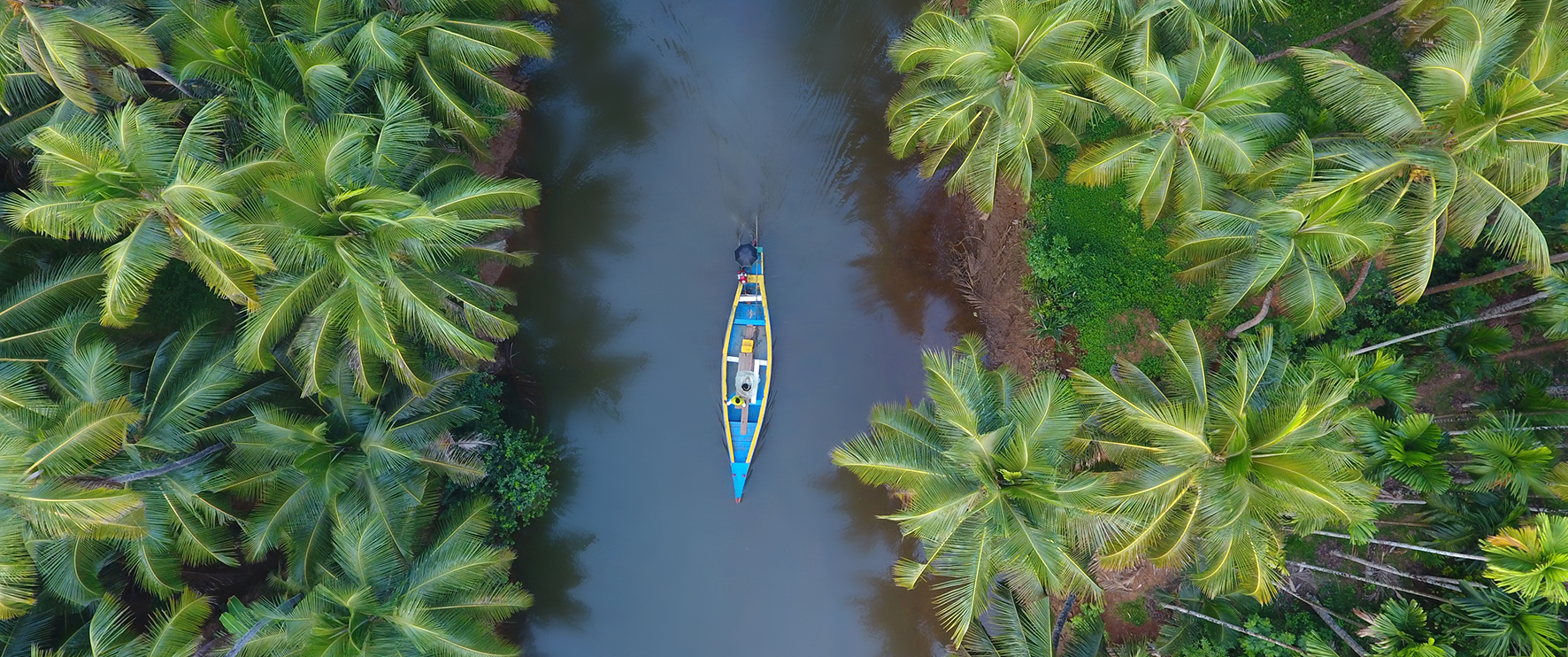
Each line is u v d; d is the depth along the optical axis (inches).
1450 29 501.0
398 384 595.8
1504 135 464.1
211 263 452.8
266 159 470.0
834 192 769.6
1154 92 523.8
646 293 768.9
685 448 768.3
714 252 768.9
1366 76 501.7
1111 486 478.0
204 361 534.6
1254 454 467.8
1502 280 665.6
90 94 500.1
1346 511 432.1
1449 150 484.4
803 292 767.7
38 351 493.4
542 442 744.3
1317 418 462.0
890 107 655.1
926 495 506.0
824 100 772.6
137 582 549.0
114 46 493.0
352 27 550.6
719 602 771.4
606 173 769.6
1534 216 669.3
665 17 775.1
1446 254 684.1
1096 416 520.7
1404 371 573.0
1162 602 692.7
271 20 555.5
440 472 606.9
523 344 761.0
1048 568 490.3
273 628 519.5
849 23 776.3
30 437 446.3
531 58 767.1
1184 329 530.6
